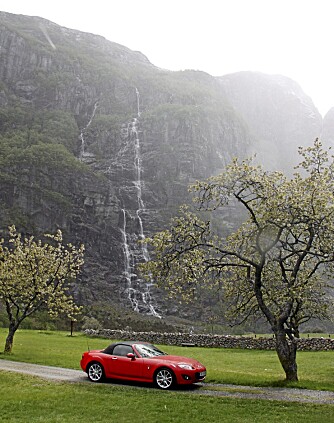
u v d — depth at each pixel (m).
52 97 163.75
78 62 182.00
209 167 151.75
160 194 136.00
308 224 19.39
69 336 48.75
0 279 28.38
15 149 125.00
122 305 99.81
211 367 26.31
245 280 23.28
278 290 20.50
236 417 12.85
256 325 82.94
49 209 112.69
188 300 21.27
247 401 14.84
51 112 157.38
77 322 76.44
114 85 179.62
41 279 29.47
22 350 30.95
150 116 157.88
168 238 20.39
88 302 95.19
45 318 74.44
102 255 113.00
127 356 17.17
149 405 13.93
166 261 20.27
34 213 111.31
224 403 14.47
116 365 17.33
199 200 21.64
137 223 122.44
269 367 26.67
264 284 22.66
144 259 111.44
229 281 23.89
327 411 13.78
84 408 13.62
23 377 18.78
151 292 102.31
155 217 124.94
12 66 167.88
